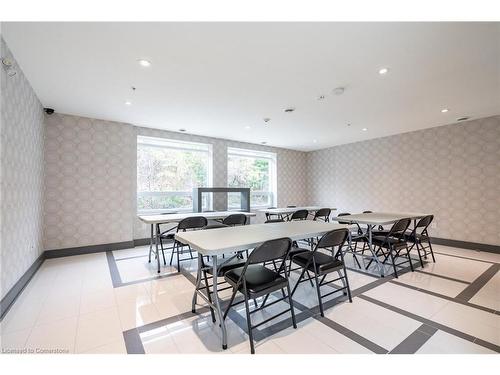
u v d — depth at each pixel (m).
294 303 2.26
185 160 5.30
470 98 3.14
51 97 3.09
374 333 1.77
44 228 3.54
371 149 5.66
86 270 3.14
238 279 1.76
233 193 6.09
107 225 4.11
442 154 4.49
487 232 4.00
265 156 6.72
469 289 2.53
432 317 1.99
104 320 1.95
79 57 2.17
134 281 2.79
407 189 5.00
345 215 3.76
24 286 2.57
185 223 3.22
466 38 1.89
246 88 2.84
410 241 3.40
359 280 2.81
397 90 2.89
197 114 3.81
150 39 1.90
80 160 3.86
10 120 2.12
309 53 2.11
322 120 4.15
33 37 1.87
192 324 1.91
